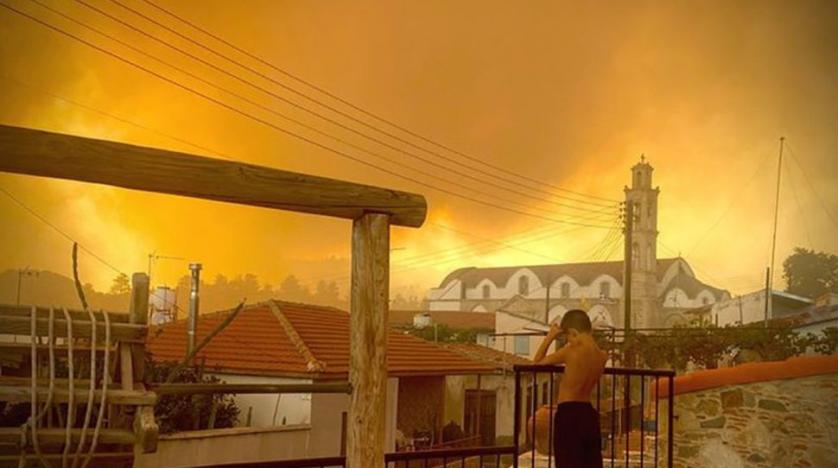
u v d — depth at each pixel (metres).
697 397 8.02
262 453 12.66
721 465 7.82
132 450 3.76
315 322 17.67
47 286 21.67
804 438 7.50
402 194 4.08
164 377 12.58
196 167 3.49
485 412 21.16
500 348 29.16
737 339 20.95
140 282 3.65
